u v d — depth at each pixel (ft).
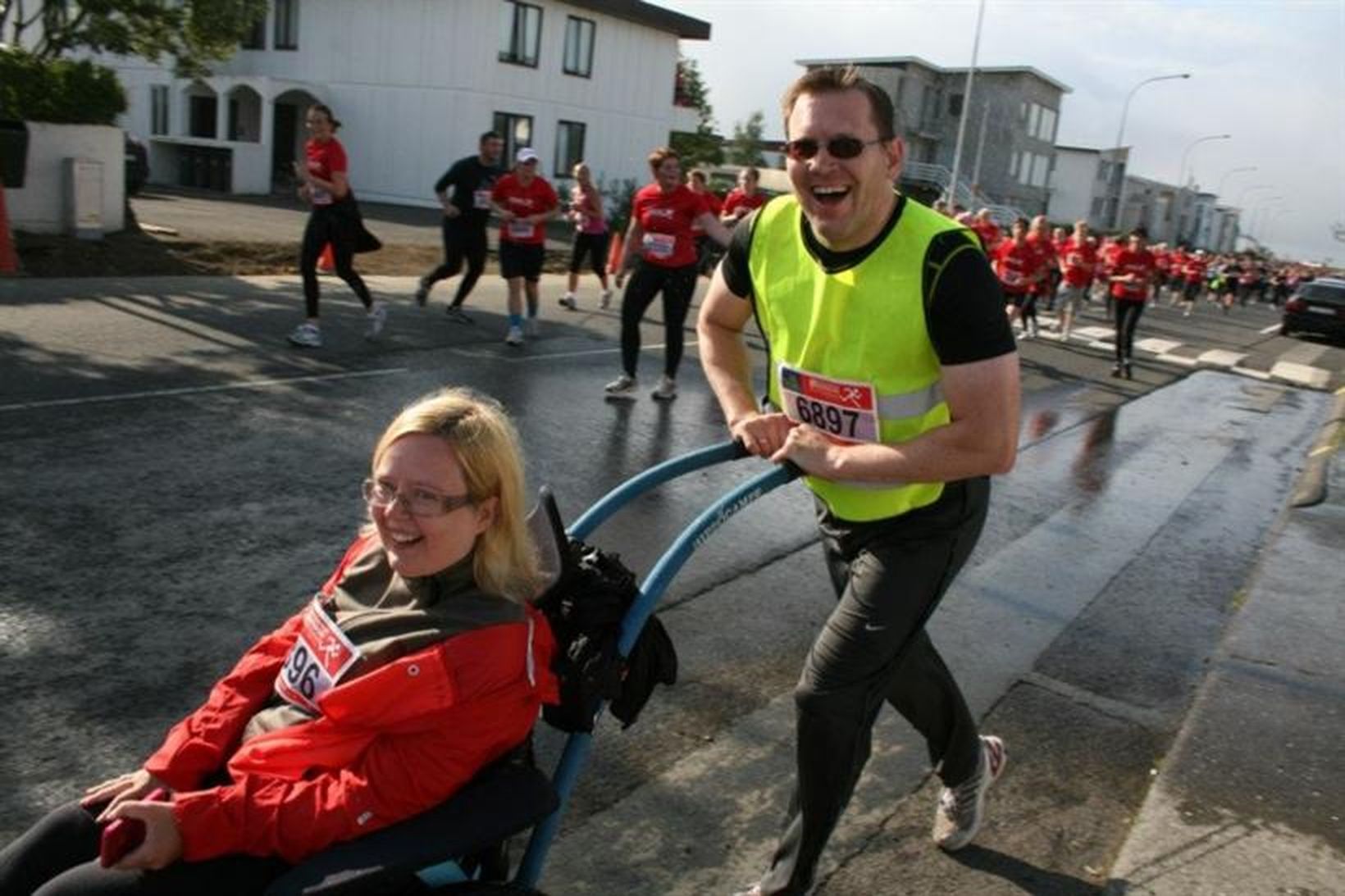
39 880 6.40
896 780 11.78
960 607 17.08
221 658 12.76
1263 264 181.78
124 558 15.26
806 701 8.26
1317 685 14.52
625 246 29.71
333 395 25.54
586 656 6.87
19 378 24.14
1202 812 11.24
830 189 7.55
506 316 41.24
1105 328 68.49
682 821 10.65
